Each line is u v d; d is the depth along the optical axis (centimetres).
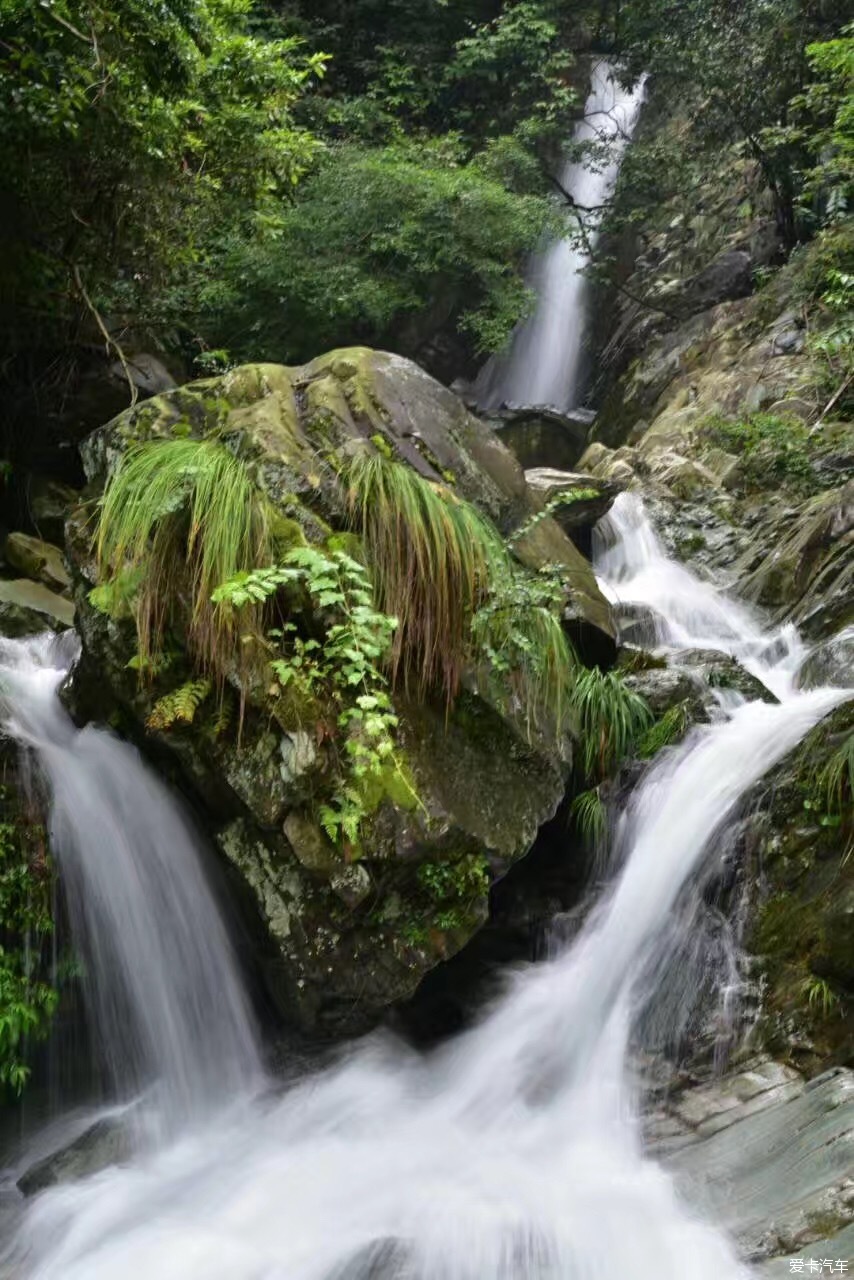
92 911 514
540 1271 365
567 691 534
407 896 464
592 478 838
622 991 507
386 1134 456
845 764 482
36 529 860
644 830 556
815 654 674
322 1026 487
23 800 501
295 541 460
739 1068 450
